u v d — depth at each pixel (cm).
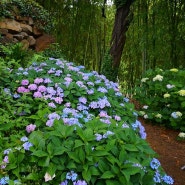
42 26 698
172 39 757
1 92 282
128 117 272
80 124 207
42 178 175
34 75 310
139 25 857
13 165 179
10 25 607
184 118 495
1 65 333
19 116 262
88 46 1159
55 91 278
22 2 656
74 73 322
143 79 556
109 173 169
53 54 637
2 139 215
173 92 497
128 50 1016
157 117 507
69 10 1046
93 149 180
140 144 195
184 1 745
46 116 235
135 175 176
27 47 634
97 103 268
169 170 360
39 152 175
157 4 772
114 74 873
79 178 172
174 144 451
